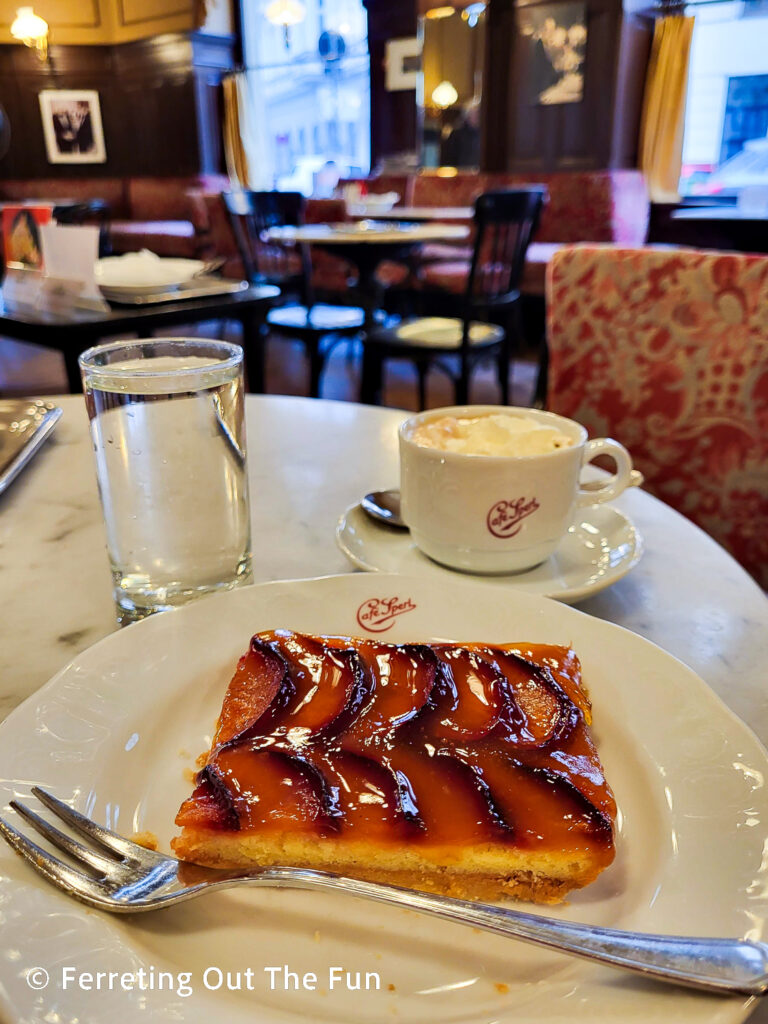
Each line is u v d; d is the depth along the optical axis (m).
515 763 0.30
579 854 0.27
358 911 0.27
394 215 3.22
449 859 0.28
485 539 0.48
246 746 0.30
